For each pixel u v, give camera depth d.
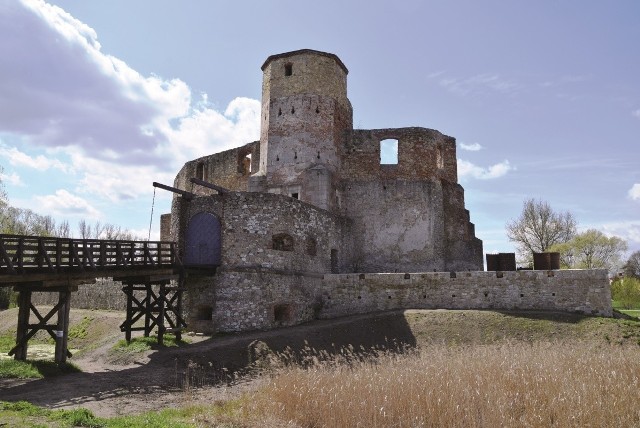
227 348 18.77
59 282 15.71
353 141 33.38
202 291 23.41
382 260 31.58
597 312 22.84
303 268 25.62
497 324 22.05
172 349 18.98
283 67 32.75
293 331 21.72
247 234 23.52
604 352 14.44
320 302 26.73
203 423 10.15
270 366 17.28
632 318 23.91
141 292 30.98
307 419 10.58
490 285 24.58
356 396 10.67
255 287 23.03
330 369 13.34
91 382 14.34
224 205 23.78
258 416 10.65
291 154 31.33
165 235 42.25
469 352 14.89
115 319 28.12
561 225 48.78
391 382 11.22
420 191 32.03
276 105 32.25
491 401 10.34
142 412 11.52
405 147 32.81
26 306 16.08
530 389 11.09
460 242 33.91
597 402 9.91
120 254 18.61
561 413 9.76
